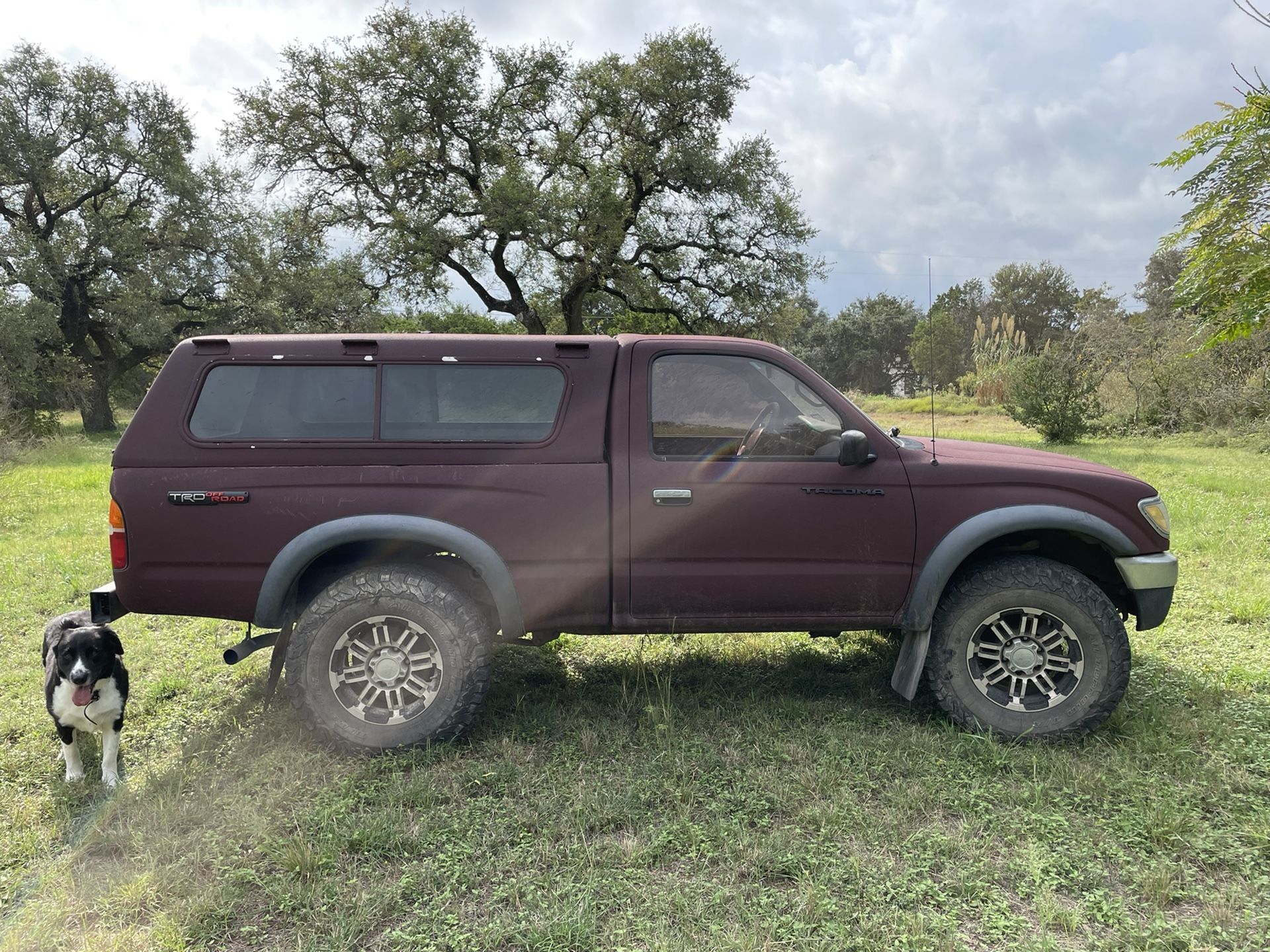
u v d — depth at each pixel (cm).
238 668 461
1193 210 834
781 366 366
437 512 346
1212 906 238
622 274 2498
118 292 3027
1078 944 224
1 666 467
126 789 319
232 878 256
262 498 340
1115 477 363
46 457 1752
